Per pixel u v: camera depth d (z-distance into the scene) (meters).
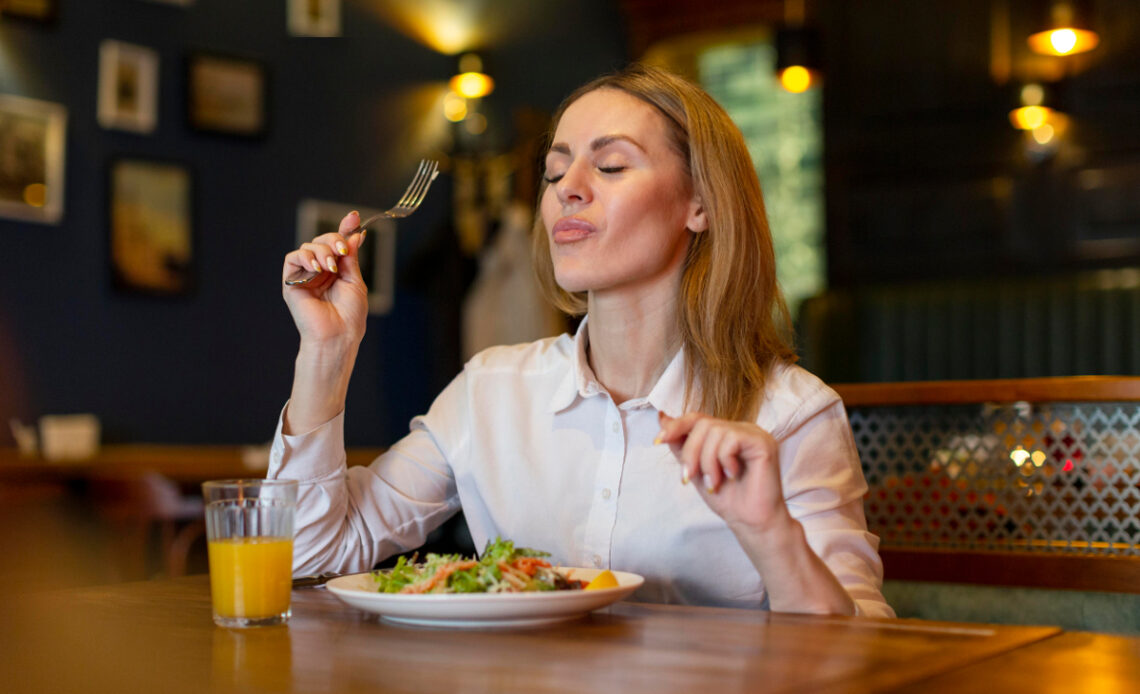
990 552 2.07
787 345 1.41
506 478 1.42
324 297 1.35
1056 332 4.73
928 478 2.17
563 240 1.33
